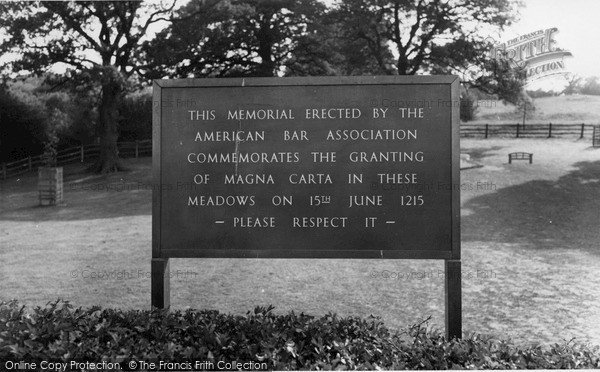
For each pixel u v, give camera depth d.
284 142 6.47
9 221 21.77
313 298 11.16
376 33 38.69
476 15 36.78
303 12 40.12
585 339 8.45
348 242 6.40
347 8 38.38
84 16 38.78
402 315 10.00
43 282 12.14
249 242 6.46
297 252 6.42
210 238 6.49
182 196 6.50
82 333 5.32
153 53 39.53
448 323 6.26
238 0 41.81
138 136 46.22
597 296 10.85
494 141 40.06
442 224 6.34
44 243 17.08
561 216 20.42
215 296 11.28
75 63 38.81
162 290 6.47
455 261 6.30
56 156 41.69
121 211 24.00
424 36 37.66
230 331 5.66
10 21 37.53
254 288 11.91
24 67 37.72
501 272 13.06
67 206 25.66
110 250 15.92
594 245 16.05
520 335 8.77
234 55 42.69
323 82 6.43
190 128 6.52
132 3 39.09
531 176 27.58
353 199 6.40
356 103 6.43
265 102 6.49
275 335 5.30
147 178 34.44
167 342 5.24
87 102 43.38
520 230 18.38
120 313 5.91
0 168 38.09
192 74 41.59
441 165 6.36
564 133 40.94
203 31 39.91
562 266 13.59
